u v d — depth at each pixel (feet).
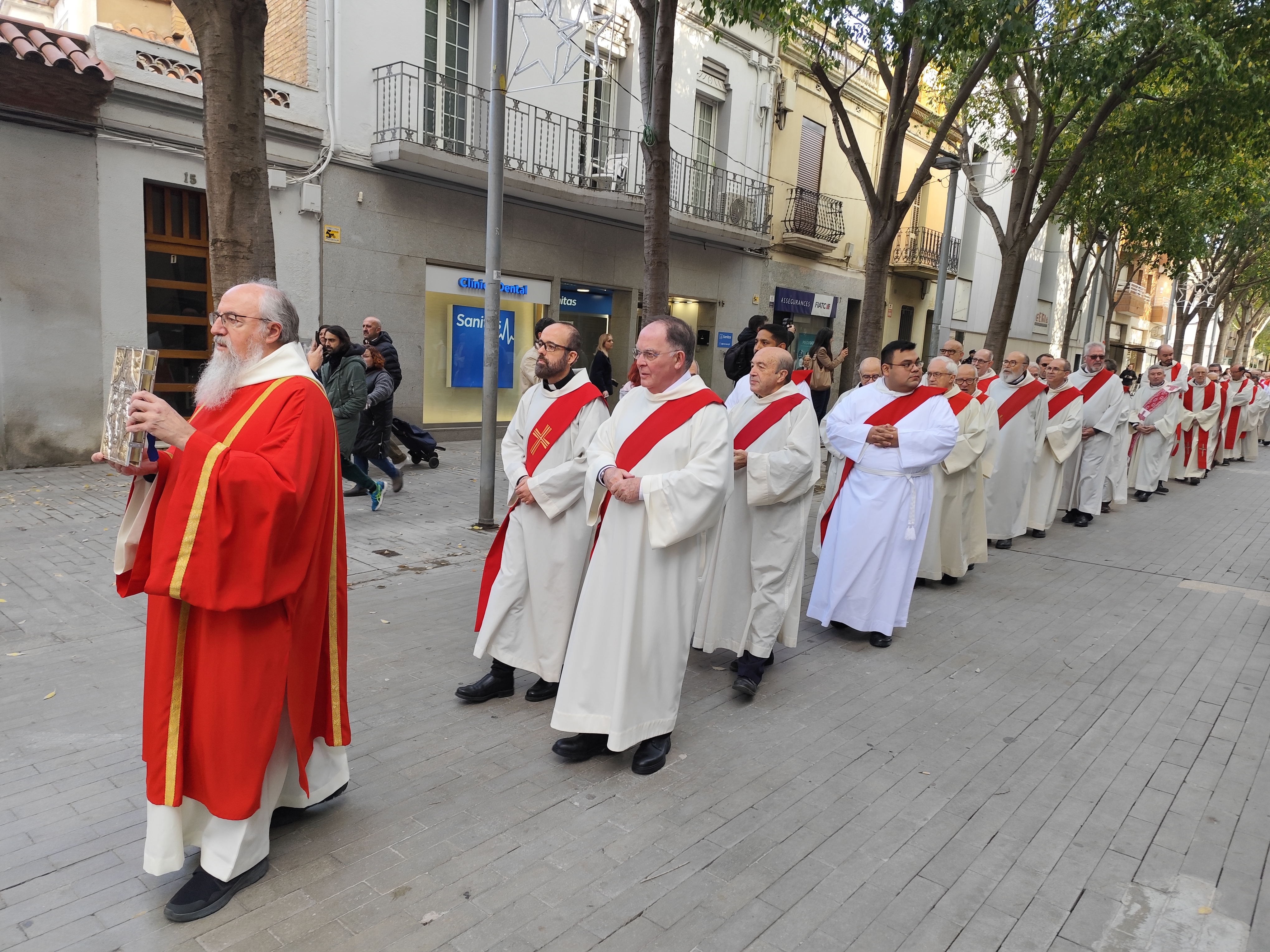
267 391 8.20
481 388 43.78
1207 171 39.86
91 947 7.81
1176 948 8.57
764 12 27.09
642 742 11.87
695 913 8.76
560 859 9.57
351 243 37.09
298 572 8.16
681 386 11.57
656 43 22.91
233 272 18.78
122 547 8.41
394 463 35.19
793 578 14.65
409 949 8.00
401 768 11.44
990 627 19.20
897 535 16.98
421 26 38.29
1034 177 38.63
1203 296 87.97
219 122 18.28
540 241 44.65
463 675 14.66
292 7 35.24
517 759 11.87
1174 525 33.27
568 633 13.21
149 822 8.16
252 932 8.11
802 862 9.78
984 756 12.73
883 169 29.07
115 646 14.98
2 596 17.17
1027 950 8.44
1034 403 27.73
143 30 39.34
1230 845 10.50
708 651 15.17
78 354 30.17
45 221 28.86
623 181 45.16
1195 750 13.19
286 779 9.54
